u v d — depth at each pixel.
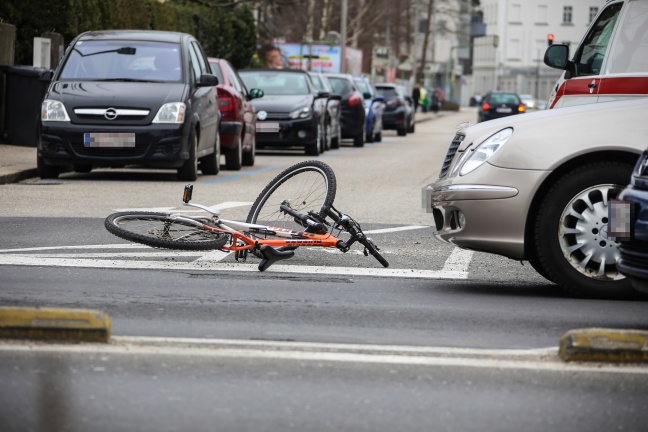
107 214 26.11
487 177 16.53
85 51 36.41
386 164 50.22
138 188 33.12
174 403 10.39
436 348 12.64
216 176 39.00
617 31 24.17
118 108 34.28
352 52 125.69
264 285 16.91
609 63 24.08
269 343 12.75
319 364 11.85
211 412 10.16
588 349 12.06
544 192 16.53
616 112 16.45
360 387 11.06
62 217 25.27
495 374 11.59
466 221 16.66
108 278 17.09
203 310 14.74
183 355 12.04
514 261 20.31
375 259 20.03
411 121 97.50
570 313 15.27
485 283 17.86
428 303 15.80
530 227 16.69
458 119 162.75
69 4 53.94
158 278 17.25
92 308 14.64
